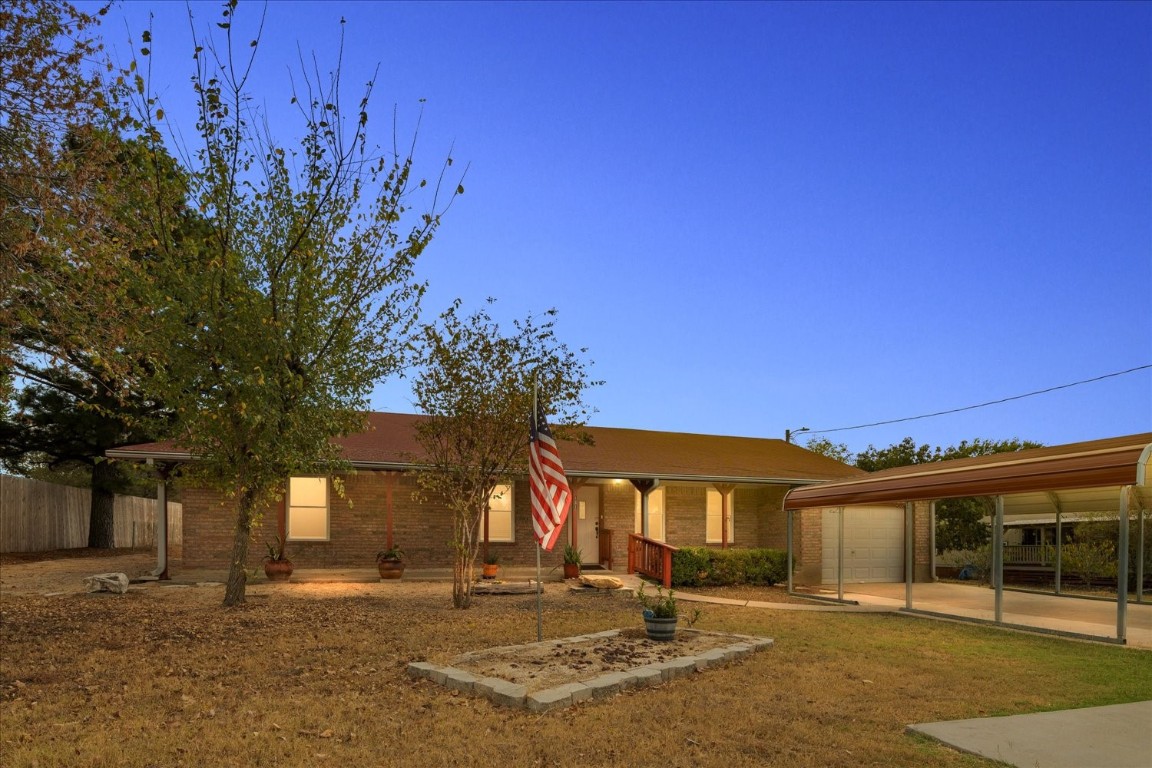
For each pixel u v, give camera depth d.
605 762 5.51
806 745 5.91
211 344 12.37
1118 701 7.41
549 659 8.65
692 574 18.44
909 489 14.77
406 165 13.41
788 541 18.27
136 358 9.97
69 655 9.30
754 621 12.83
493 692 7.12
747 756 5.64
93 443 25.75
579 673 7.91
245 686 7.79
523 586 16.75
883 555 22.25
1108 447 11.97
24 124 7.97
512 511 20.72
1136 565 18.47
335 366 13.42
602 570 21.03
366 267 13.57
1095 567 19.08
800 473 23.34
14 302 8.17
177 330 11.94
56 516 26.84
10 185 7.78
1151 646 10.72
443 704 7.01
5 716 6.70
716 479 21.33
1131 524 18.88
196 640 10.27
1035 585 21.17
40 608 13.11
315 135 13.05
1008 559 22.61
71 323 8.31
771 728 6.34
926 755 5.63
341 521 19.12
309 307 12.91
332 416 13.37
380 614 12.81
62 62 8.02
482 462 13.84
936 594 18.17
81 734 6.17
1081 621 13.18
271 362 12.58
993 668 9.02
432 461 14.80
